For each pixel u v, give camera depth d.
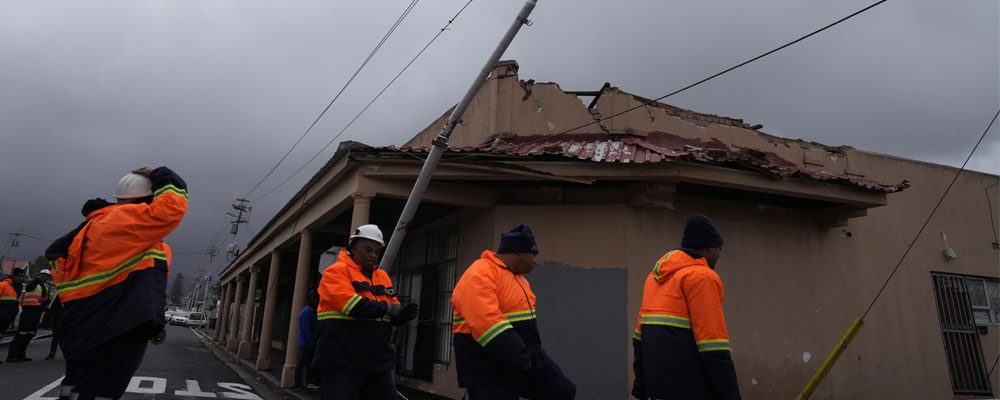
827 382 8.16
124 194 2.95
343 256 3.90
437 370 8.66
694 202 7.98
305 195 10.38
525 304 3.52
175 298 138.62
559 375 3.55
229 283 23.78
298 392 8.65
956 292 9.81
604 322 7.30
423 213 9.70
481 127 9.12
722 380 2.97
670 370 3.10
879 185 7.94
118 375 2.78
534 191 8.13
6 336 15.27
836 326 8.51
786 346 8.00
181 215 2.91
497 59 5.69
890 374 8.73
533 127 8.59
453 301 3.41
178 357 14.27
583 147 7.68
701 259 3.31
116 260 2.75
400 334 10.23
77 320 2.70
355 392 3.74
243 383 10.39
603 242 7.59
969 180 10.65
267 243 14.84
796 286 8.34
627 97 8.39
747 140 9.22
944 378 9.16
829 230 8.91
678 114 9.10
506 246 3.62
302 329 8.84
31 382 7.79
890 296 9.13
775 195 8.00
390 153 7.50
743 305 7.88
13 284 10.14
